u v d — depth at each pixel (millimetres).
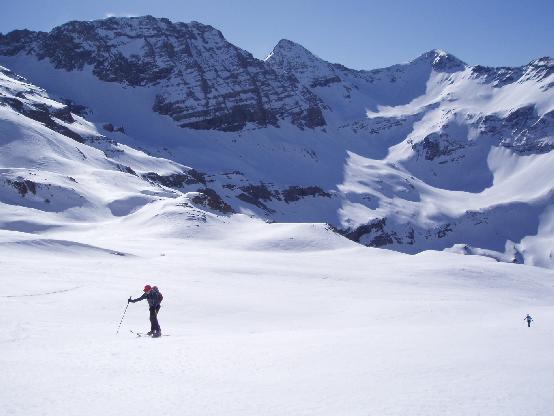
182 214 112812
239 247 97312
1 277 35094
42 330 18719
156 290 19344
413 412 8852
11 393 9602
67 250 58188
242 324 28266
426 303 41875
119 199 133250
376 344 16203
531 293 66438
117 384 10555
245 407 9211
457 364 12922
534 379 11195
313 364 12898
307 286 53000
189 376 11445
